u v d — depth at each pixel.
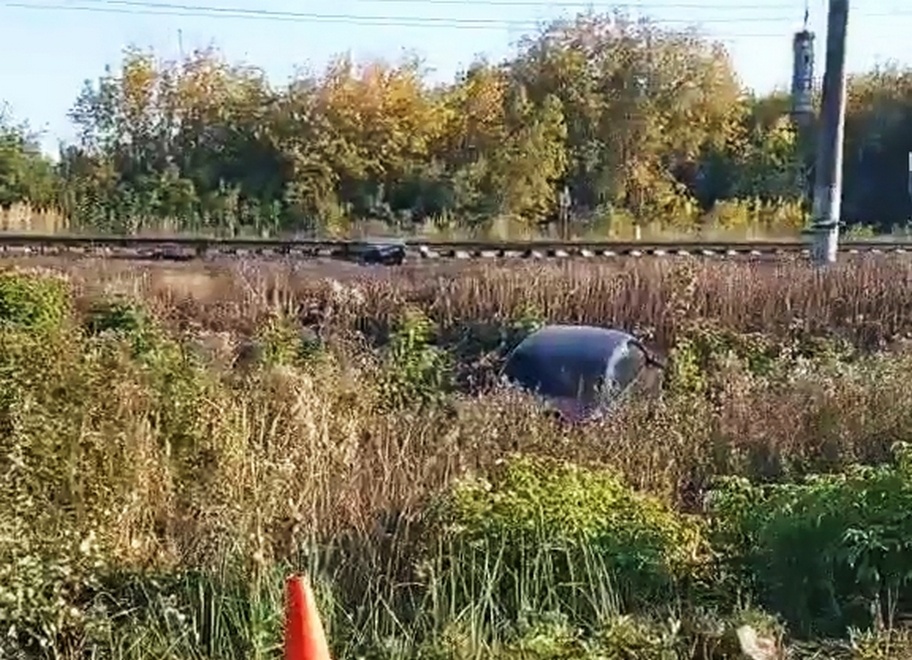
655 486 9.10
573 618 6.79
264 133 39.75
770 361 14.06
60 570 6.56
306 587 5.08
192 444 8.46
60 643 6.34
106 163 39.88
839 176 19.56
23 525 6.82
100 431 8.16
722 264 17.94
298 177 38.91
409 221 37.28
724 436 10.00
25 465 7.46
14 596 6.21
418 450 9.02
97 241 22.33
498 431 9.76
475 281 16.64
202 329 14.18
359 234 31.02
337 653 6.41
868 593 6.90
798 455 9.85
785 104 46.81
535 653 6.10
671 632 6.38
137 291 15.32
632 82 45.66
